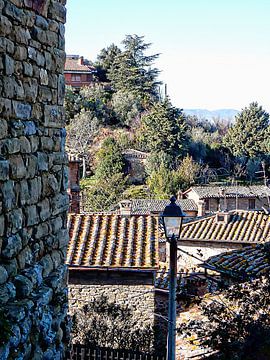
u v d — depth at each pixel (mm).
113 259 13617
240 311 5988
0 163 4094
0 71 4145
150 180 47719
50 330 4770
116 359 9734
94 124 55438
